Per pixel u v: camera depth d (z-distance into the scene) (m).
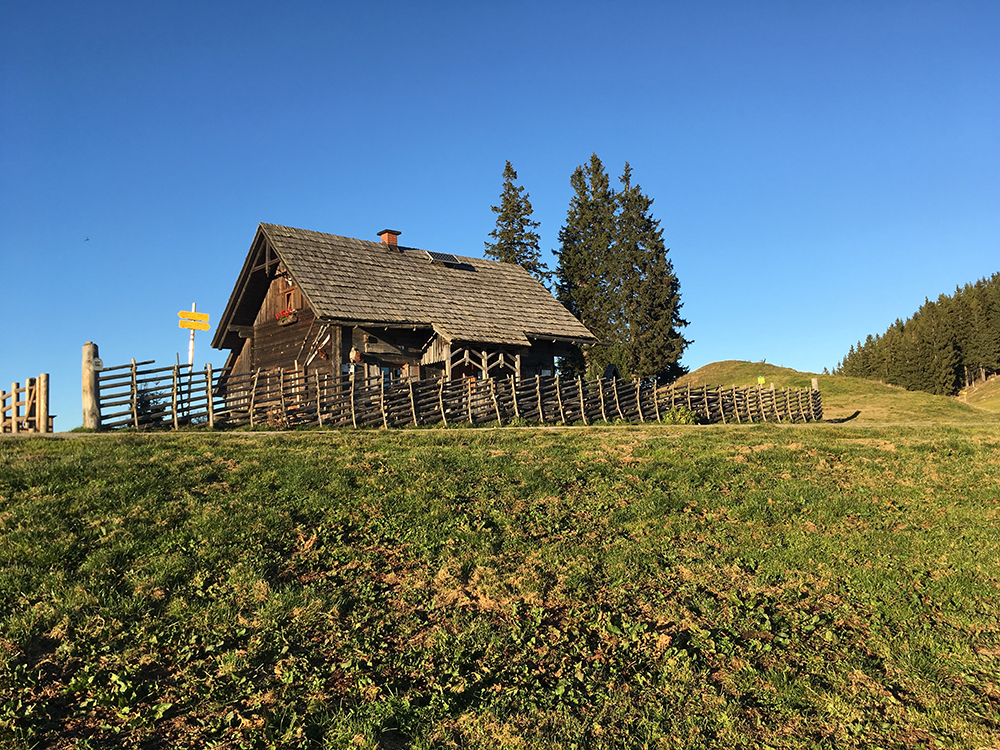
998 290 96.81
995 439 17.23
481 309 28.30
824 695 6.46
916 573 8.98
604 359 46.62
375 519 9.95
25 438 14.05
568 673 6.74
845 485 12.64
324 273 25.09
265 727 5.67
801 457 14.58
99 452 12.20
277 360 26.92
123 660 6.41
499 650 7.03
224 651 6.65
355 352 24.00
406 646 7.02
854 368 110.44
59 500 9.61
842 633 7.58
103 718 5.74
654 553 9.39
